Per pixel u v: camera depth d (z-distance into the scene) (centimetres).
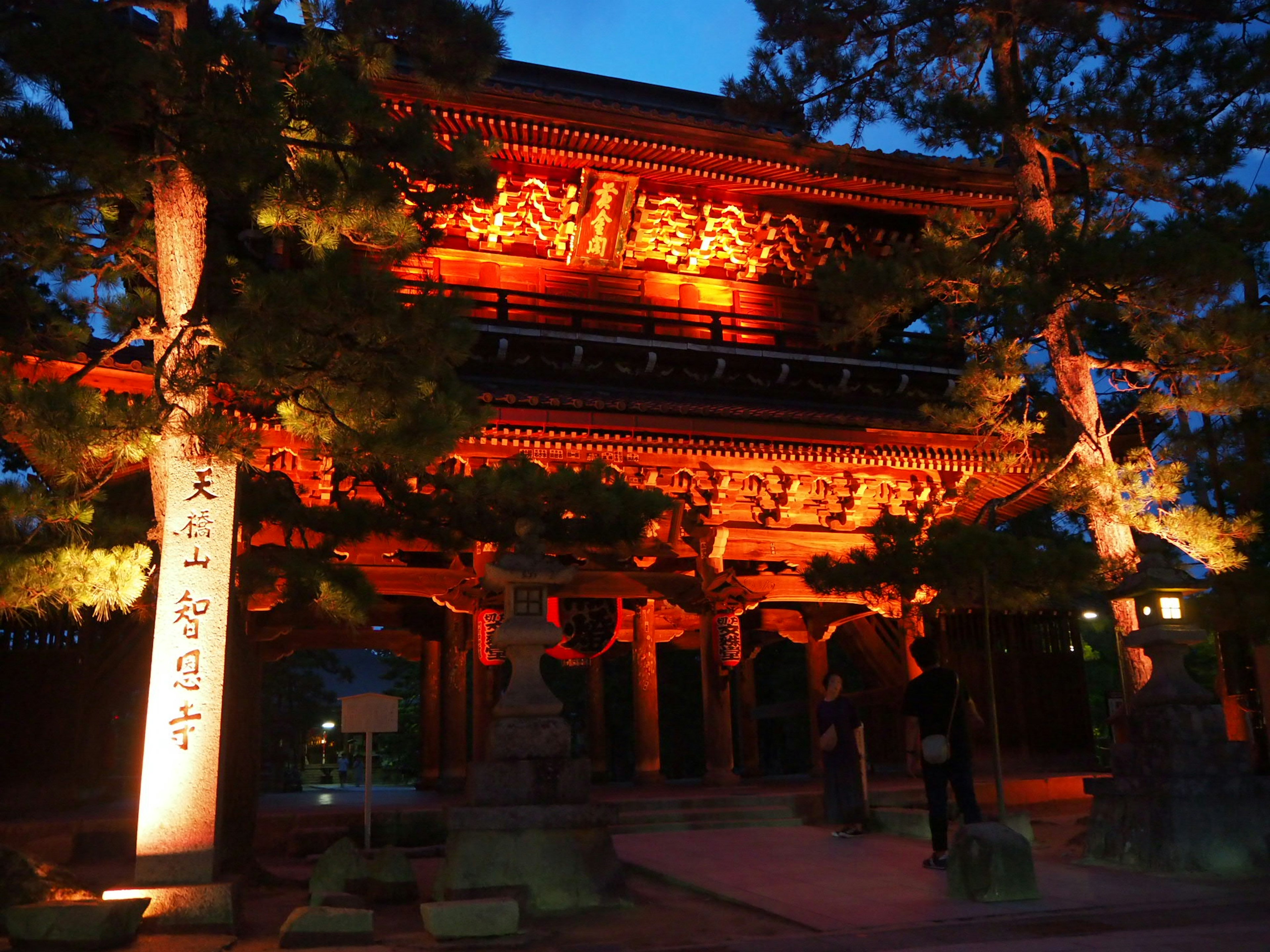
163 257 821
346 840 857
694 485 1648
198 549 737
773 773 3766
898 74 1623
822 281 1482
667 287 1958
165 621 719
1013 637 1905
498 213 1812
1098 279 1202
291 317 710
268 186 782
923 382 1912
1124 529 1356
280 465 1448
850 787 1191
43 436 689
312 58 895
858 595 1574
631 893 736
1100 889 716
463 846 707
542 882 696
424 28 946
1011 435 1450
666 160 1769
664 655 3628
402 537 1016
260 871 952
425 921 611
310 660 4622
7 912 584
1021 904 656
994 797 1520
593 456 1536
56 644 1519
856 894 717
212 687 716
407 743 4666
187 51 711
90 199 820
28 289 962
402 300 753
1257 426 1455
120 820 1241
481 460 1497
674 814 1363
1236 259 1158
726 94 1664
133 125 831
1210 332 1181
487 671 1703
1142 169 1481
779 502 1695
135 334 806
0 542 765
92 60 686
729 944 561
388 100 1545
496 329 1633
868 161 1828
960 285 1468
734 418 1591
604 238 1847
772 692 3675
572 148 1716
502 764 728
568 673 3766
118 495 1248
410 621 1798
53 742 1477
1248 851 813
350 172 833
